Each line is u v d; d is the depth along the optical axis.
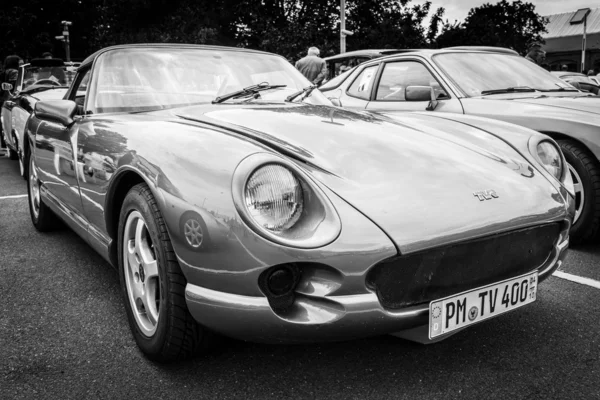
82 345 2.28
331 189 1.78
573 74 11.22
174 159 1.90
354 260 1.67
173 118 2.37
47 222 4.07
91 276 3.16
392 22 27.91
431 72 4.68
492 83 4.57
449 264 1.85
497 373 2.04
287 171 1.75
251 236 1.65
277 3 29.62
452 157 2.18
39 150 3.57
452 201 1.89
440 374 2.03
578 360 2.13
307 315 1.70
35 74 7.90
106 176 2.30
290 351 2.21
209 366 2.10
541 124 3.82
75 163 2.73
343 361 2.13
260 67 3.21
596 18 53.38
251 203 1.67
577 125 3.65
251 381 1.99
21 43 25.20
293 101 2.96
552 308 2.64
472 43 38.41
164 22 28.34
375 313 1.71
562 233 2.24
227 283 1.71
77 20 27.12
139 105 2.76
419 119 2.78
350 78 5.49
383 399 1.88
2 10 25.09
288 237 1.66
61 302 2.76
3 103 8.59
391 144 2.18
